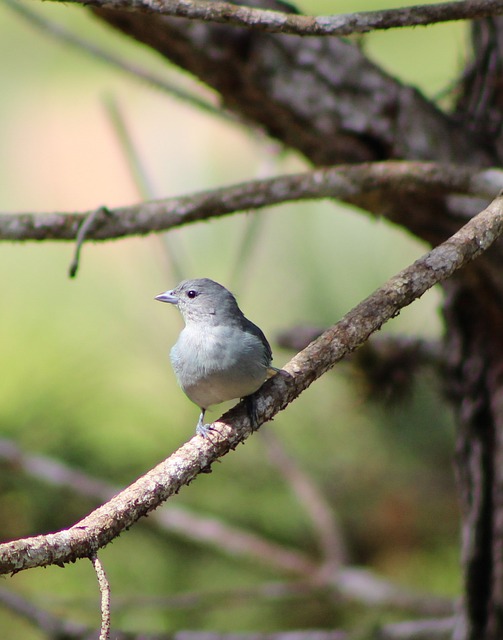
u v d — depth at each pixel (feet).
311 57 23.31
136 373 38.06
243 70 23.31
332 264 38.96
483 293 24.59
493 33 25.85
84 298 40.27
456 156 24.49
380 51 42.80
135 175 32.42
